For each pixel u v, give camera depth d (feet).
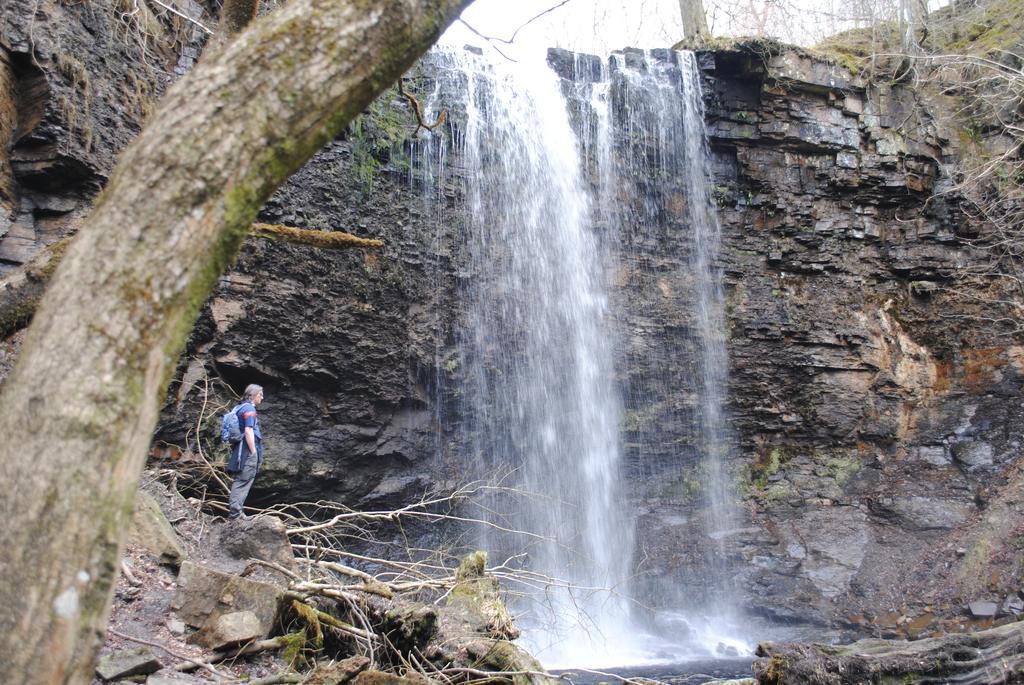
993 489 50.57
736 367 57.16
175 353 6.24
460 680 19.52
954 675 22.66
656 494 55.06
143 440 5.95
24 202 33.47
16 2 32.68
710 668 39.75
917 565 48.60
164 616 19.54
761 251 58.23
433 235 48.44
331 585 21.24
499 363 50.29
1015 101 55.42
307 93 6.85
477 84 51.70
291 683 17.02
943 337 56.90
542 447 51.31
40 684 5.12
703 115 56.90
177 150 6.31
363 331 44.80
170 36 39.99
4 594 5.18
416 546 46.88
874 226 58.44
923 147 57.82
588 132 55.62
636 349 54.95
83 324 5.80
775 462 57.31
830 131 57.21
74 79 33.76
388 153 46.88
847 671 22.47
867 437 56.90
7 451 5.49
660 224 56.59
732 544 53.21
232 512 29.60
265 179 6.71
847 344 57.57
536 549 49.83
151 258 6.05
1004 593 43.93
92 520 5.50
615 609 49.88
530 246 52.08
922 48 56.65
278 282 41.52
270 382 42.19
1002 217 54.29
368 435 45.09
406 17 7.50
